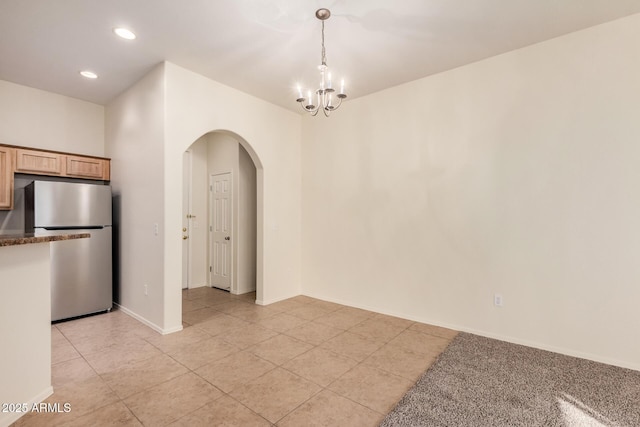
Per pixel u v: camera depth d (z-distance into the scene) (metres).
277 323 3.39
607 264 2.47
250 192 4.86
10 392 1.78
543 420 1.79
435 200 3.33
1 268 1.75
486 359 2.54
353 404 1.95
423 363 2.48
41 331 1.99
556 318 2.68
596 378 2.24
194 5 2.22
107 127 4.20
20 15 2.33
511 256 2.88
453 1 2.19
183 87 3.20
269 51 2.88
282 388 2.12
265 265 4.09
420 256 3.44
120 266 3.86
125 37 2.64
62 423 1.76
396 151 3.61
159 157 3.12
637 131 2.36
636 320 2.37
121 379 2.23
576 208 2.59
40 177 3.77
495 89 2.97
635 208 2.37
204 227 5.29
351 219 4.02
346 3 2.20
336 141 4.17
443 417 1.81
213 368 2.39
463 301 3.16
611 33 2.45
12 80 3.49
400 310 3.59
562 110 2.64
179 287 3.19
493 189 2.98
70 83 3.56
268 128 4.10
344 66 3.15
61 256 3.40
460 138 3.17
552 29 2.55
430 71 3.27
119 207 3.87
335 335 3.06
